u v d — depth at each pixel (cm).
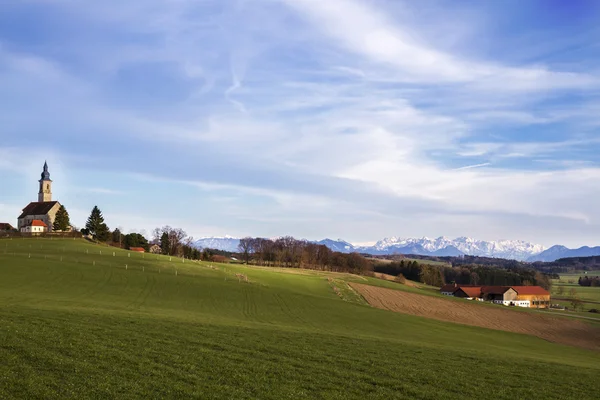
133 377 2220
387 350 3672
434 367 3114
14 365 2230
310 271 17738
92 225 18925
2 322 3269
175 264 11744
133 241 19338
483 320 9744
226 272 11700
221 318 5719
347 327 6247
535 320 10400
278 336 3875
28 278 8031
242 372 2497
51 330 3112
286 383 2370
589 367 4122
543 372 3341
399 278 19738
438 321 8169
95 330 3275
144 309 6038
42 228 18525
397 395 2341
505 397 2512
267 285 10331
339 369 2773
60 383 2036
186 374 2352
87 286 7875
